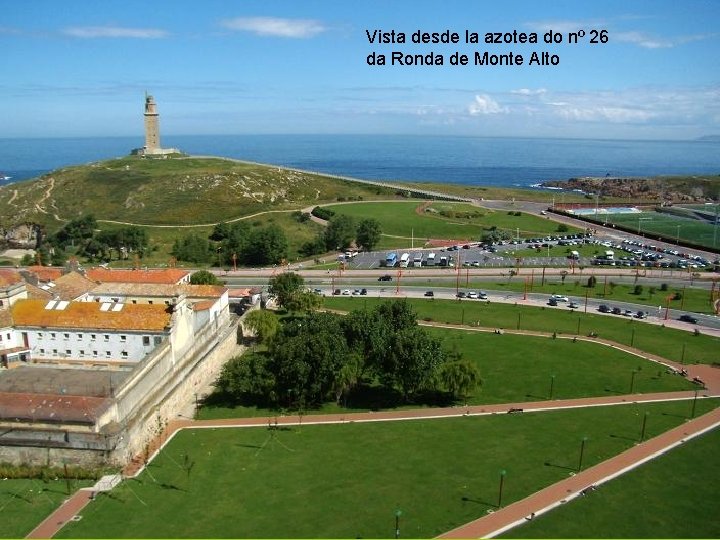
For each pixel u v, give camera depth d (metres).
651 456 111.19
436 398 139.62
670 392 140.75
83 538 87.44
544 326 189.12
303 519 92.44
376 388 146.00
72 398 110.19
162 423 123.75
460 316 199.38
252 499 97.88
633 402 135.25
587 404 134.38
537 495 98.69
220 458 111.12
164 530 89.56
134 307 143.50
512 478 103.81
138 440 114.06
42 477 104.62
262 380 130.50
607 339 177.75
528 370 153.75
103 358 141.50
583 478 103.81
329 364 130.75
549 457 111.00
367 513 94.00
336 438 119.12
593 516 93.06
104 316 141.38
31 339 143.25
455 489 100.56
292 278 198.75
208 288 171.38
